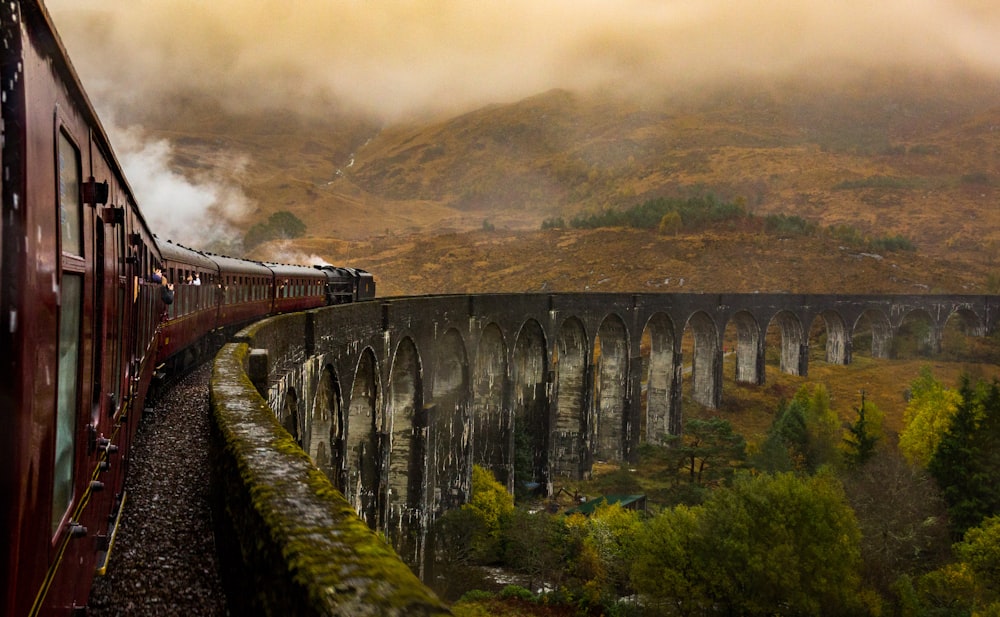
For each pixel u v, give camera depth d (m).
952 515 43.56
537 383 50.78
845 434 61.84
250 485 4.92
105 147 6.86
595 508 43.34
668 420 68.12
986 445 44.81
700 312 72.19
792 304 84.50
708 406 75.75
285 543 3.85
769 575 30.73
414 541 34.47
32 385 3.40
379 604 3.12
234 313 26.81
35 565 3.66
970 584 34.16
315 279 41.03
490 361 45.28
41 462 3.66
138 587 6.22
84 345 5.05
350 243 199.25
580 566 36.22
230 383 9.54
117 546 7.01
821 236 151.00
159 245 17.53
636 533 35.59
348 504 4.66
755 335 82.38
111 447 6.55
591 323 55.53
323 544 3.85
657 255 142.38
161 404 14.61
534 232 178.75
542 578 36.38
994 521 37.16
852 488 45.56
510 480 45.69
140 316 10.52
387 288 151.38
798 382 84.50
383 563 3.64
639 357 62.56
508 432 45.44
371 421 29.14
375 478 29.36
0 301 3.14
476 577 37.12
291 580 3.55
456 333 38.56
